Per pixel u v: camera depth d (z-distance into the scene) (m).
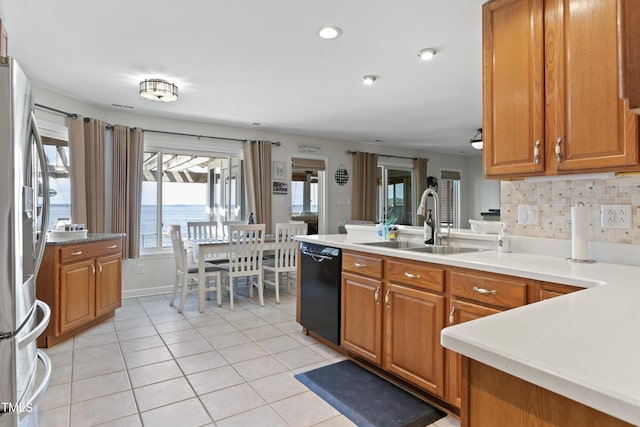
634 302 1.09
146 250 4.89
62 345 3.06
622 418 0.55
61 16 2.37
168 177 5.11
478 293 1.90
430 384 2.15
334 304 2.91
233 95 3.98
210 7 2.27
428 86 3.70
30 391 1.63
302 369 2.64
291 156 6.02
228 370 2.62
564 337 0.80
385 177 7.39
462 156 8.55
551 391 0.67
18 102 1.49
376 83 3.61
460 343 0.80
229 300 4.54
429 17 2.38
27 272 1.64
